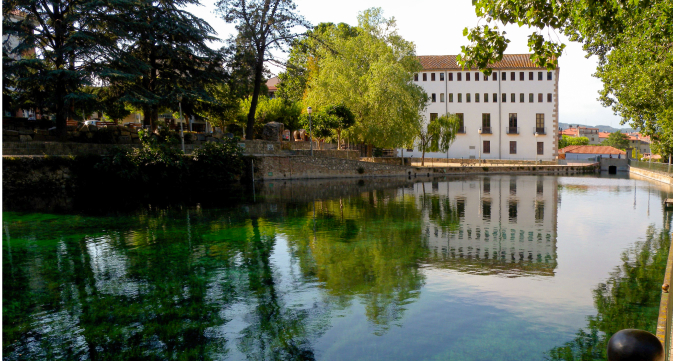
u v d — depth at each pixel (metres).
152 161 23.53
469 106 59.72
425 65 60.28
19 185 20.16
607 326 5.63
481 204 19.12
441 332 5.51
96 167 21.88
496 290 7.16
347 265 8.78
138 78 26.44
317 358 4.85
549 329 5.56
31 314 6.15
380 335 5.45
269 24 29.97
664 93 20.00
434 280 7.73
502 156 59.59
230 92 30.36
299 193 24.00
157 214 15.80
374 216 15.48
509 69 59.03
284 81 35.47
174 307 6.43
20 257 9.46
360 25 39.38
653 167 39.16
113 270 8.39
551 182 33.25
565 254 9.73
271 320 5.93
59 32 22.06
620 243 10.97
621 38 16.94
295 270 8.41
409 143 39.66
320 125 34.91
